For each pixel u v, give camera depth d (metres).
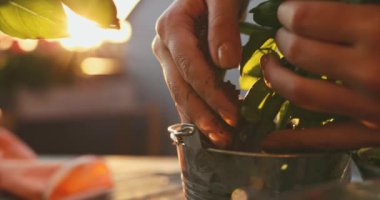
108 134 2.75
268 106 0.51
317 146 0.50
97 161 0.87
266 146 0.52
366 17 0.44
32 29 0.61
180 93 0.54
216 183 0.52
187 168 0.54
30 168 0.88
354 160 0.52
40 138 2.65
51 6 0.59
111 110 2.75
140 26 3.35
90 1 0.55
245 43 0.52
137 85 3.35
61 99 2.67
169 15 0.57
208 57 0.53
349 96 0.44
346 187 0.41
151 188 0.90
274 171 0.50
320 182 0.50
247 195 0.44
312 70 0.45
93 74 2.85
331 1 0.47
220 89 0.52
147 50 3.39
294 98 0.46
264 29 0.52
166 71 0.56
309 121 0.53
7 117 2.16
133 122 2.70
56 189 0.84
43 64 2.46
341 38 0.44
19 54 2.36
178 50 0.54
